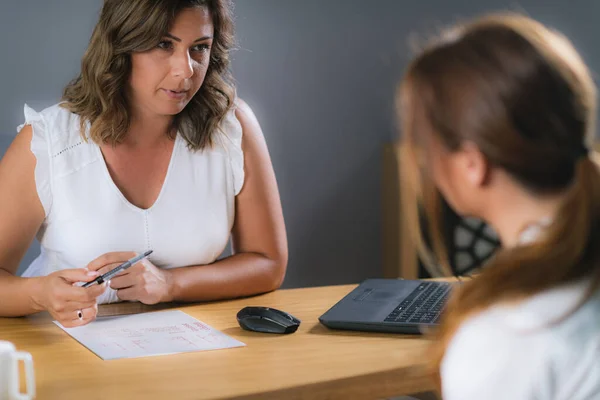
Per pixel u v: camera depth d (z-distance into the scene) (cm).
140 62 157
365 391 113
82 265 164
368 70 326
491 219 79
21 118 266
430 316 135
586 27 354
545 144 72
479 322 73
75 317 137
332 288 173
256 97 305
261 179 179
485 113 73
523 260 73
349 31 321
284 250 178
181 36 155
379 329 133
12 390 97
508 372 70
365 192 332
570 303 71
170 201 169
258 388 105
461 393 72
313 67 315
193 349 124
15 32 262
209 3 158
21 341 130
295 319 135
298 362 117
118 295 149
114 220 164
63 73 271
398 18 330
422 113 77
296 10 309
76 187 163
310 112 317
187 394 103
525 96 72
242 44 299
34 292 141
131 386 106
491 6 345
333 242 328
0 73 262
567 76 73
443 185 80
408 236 312
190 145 173
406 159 81
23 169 160
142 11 152
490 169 75
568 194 73
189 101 172
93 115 164
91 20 273
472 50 75
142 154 169
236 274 164
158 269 156
